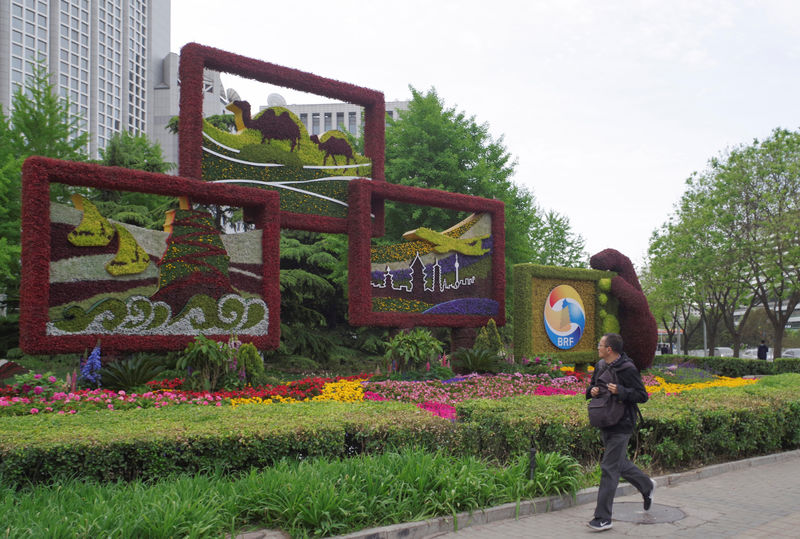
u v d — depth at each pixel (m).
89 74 85.50
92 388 11.99
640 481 5.86
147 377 12.57
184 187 14.57
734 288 30.95
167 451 5.67
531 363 17.53
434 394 13.09
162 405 9.95
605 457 5.57
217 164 15.78
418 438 6.70
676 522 5.59
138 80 96.31
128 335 13.43
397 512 5.15
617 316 20.22
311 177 17.28
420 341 15.96
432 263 18.42
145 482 5.48
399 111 29.33
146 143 30.28
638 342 19.47
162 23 103.88
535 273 18.56
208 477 5.59
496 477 6.06
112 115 89.25
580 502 6.24
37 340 12.33
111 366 12.54
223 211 25.70
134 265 13.75
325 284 24.81
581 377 17.42
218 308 14.67
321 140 17.70
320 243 27.03
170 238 14.30
